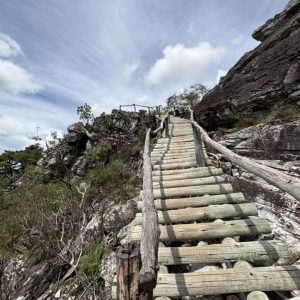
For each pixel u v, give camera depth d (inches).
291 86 311.4
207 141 196.2
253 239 127.4
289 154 251.3
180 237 111.7
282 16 460.1
